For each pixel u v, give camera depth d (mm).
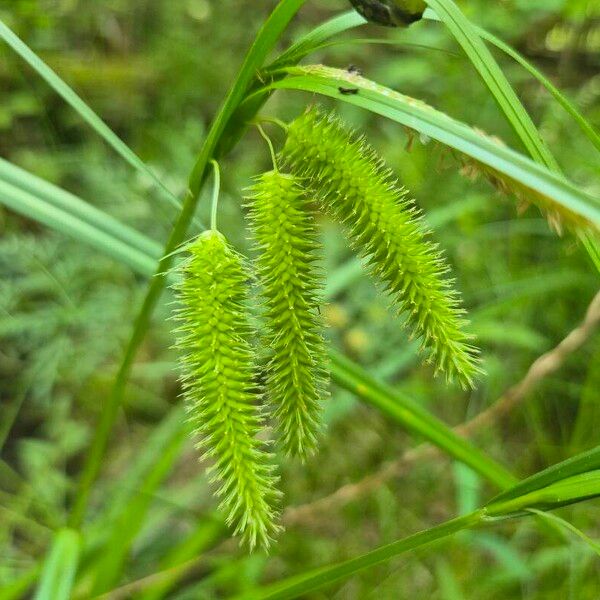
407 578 395
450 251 506
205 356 230
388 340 469
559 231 221
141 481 425
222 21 711
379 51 702
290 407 234
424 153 531
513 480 293
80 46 697
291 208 237
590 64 615
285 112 621
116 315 479
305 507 385
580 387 440
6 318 456
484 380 450
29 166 556
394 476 423
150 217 529
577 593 365
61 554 291
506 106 232
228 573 353
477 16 550
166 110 651
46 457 435
